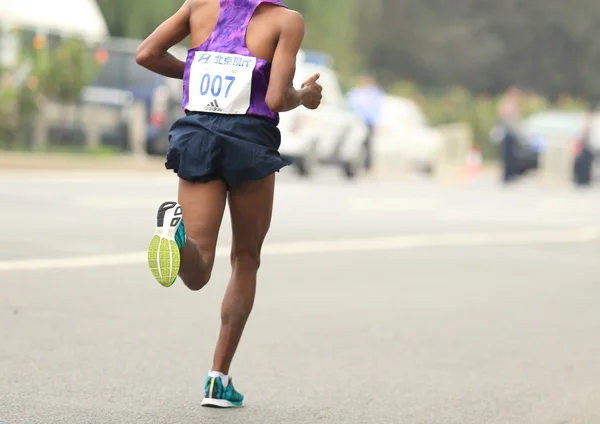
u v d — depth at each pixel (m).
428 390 21.95
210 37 18.84
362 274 36.78
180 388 21.00
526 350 26.22
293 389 21.50
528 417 20.25
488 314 30.75
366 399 21.00
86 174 73.50
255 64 18.52
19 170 72.50
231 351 19.67
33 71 80.06
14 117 79.12
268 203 19.17
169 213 17.22
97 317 27.27
